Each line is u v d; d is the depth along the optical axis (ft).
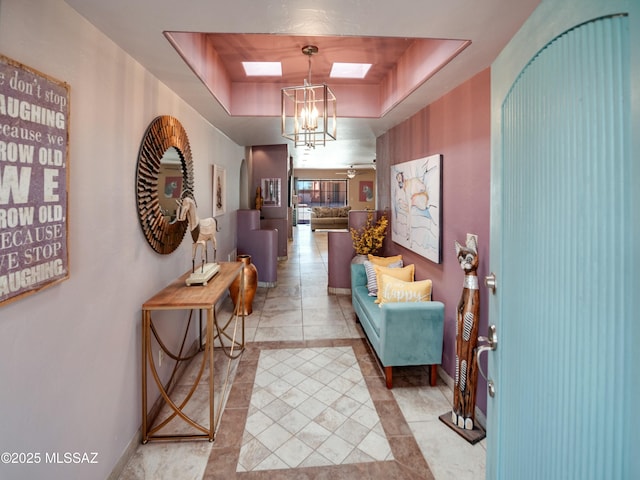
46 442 4.31
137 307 6.81
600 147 2.32
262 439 6.97
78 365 4.95
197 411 7.89
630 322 2.08
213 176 13.23
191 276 8.03
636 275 2.03
